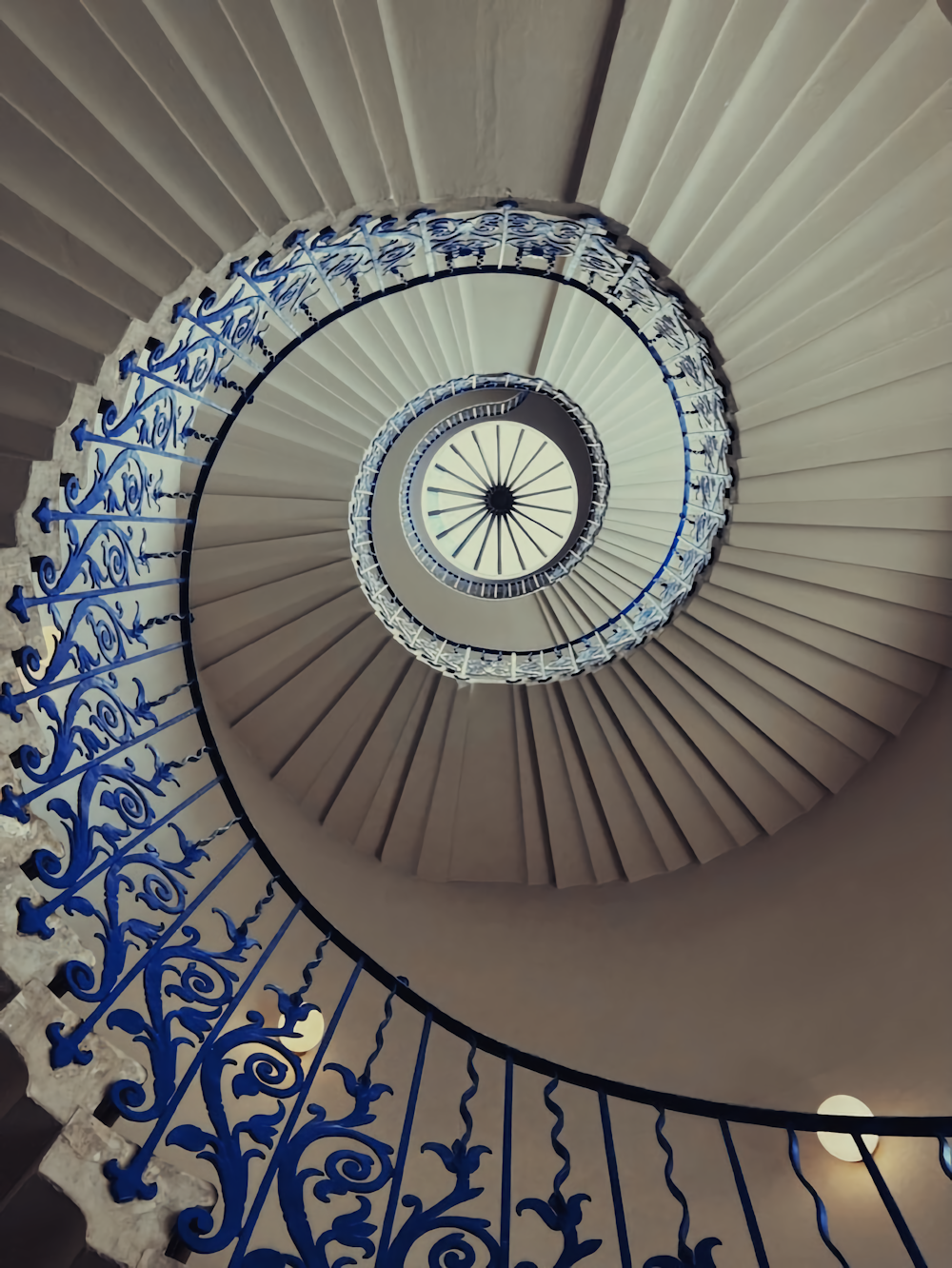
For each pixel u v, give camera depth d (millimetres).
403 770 5539
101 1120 1921
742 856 5184
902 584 4465
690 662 5102
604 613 6855
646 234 3473
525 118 3105
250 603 5340
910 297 3600
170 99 2574
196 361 3453
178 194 2689
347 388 5461
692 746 5246
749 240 3518
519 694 5508
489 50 2934
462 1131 4379
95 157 2477
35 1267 1705
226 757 5203
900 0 2766
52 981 1983
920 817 4520
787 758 5066
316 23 2752
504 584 7031
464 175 3215
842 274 3580
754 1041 4465
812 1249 3729
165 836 4340
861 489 4250
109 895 2254
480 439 8453
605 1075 4582
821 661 4824
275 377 5078
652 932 5074
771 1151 4098
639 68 2920
